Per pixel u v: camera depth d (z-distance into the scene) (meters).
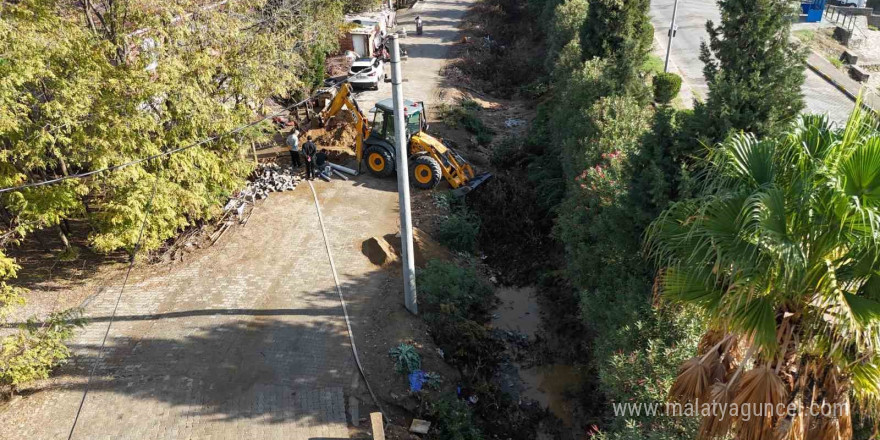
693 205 7.07
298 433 10.33
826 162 6.04
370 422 10.62
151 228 14.03
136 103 13.30
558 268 15.80
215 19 15.00
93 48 13.18
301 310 13.41
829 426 6.55
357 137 19.61
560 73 21.91
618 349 10.06
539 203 18.09
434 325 13.27
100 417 10.59
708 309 6.73
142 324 12.95
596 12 20.19
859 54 32.28
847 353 6.13
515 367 12.93
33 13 12.45
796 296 6.19
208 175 15.22
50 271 14.77
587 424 11.38
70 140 12.52
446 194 18.39
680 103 22.81
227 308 13.46
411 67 31.53
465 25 40.12
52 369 11.68
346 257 15.39
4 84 11.15
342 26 30.19
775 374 6.41
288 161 20.59
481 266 16.28
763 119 9.87
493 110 26.97
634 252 10.95
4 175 12.48
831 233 5.87
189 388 11.24
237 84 15.53
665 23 35.81
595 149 15.00
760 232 5.82
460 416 10.87
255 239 16.16
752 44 9.94
